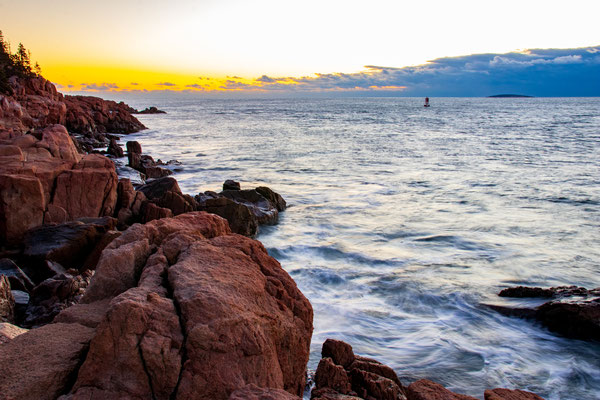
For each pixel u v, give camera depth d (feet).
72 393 11.29
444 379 27.22
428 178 96.94
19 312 28.86
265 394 11.27
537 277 43.14
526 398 17.15
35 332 13.51
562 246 52.24
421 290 39.88
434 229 59.36
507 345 30.83
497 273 44.09
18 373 11.48
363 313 35.70
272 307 15.21
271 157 132.26
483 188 85.81
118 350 11.84
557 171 103.71
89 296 16.47
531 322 33.45
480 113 451.53
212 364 12.10
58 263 39.73
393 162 120.88
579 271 44.65
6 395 10.78
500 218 64.49
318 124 288.71
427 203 74.13
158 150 150.92
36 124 157.07
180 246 17.97
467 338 31.76
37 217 45.27
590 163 115.34
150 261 16.87
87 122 194.90
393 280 42.34
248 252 18.15
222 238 18.97
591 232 57.67
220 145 165.48
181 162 121.70
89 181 49.42
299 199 77.77
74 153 58.23
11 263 35.86
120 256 17.15
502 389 17.88
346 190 85.25
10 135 61.72
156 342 11.96
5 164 48.11
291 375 15.33
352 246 52.70
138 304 12.66
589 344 30.60
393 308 36.65
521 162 118.62
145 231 19.29
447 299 38.04
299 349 15.52
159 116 406.00
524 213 67.31
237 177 99.91
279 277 17.13
